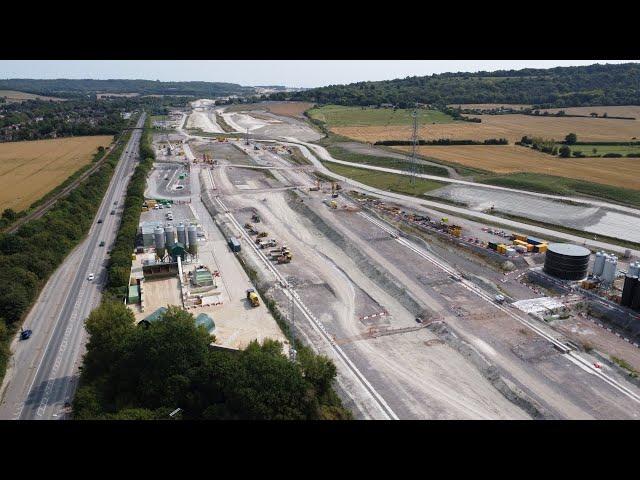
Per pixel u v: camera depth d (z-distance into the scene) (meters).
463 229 132.25
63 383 70.06
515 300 92.19
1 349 74.69
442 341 80.06
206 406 62.62
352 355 76.06
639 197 151.38
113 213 153.88
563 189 163.75
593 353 74.94
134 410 60.12
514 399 65.69
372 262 109.94
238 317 87.44
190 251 114.75
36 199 165.50
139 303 92.69
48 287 101.12
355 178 196.12
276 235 131.50
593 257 111.31
